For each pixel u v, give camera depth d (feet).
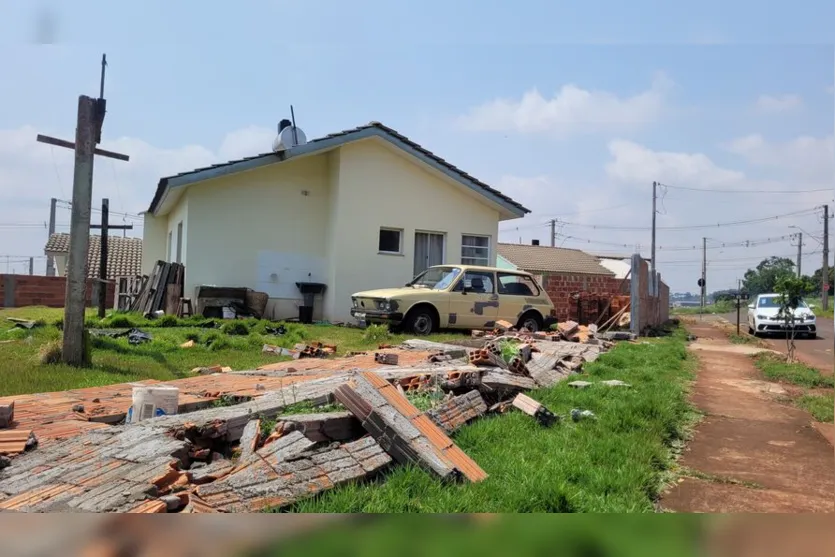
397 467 14.43
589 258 147.02
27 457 13.29
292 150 54.24
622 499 13.56
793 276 48.73
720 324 109.50
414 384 23.09
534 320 53.06
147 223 71.97
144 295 55.88
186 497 11.18
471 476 14.42
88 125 28.12
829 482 16.71
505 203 64.75
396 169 60.13
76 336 27.58
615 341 52.85
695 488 16.08
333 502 11.96
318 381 21.48
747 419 24.58
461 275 49.65
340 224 57.26
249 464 13.29
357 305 49.65
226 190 54.85
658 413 22.25
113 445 13.87
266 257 56.49
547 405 22.80
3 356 29.45
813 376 35.63
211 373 28.19
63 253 99.71
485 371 25.27
